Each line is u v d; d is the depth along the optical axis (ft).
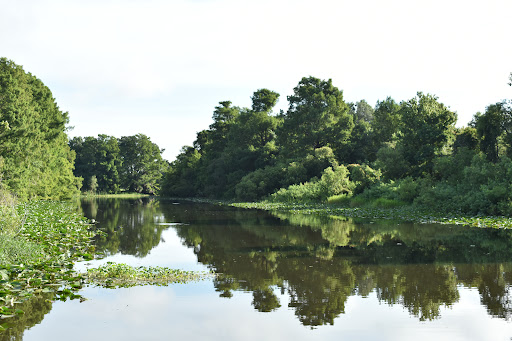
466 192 91.66
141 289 34.50
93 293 33.22
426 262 43.75
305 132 196.85
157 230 76.07
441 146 124.16
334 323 26.35
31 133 137.39
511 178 84.99
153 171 402.11
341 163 178.70
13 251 41.19
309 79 212.64
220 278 38.40
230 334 24.61
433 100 128.57
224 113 277.44
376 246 54.34
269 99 254.68
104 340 23.66
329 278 37.93
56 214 93.71
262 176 187.52
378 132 184.55
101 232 71.36
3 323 26.37
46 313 28.32
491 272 38.93
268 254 50.47
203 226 82.23
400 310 28.68
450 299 30.94
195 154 296.51
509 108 105.19
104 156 374.22
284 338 23.88
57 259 42.50
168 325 26.07
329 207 121.60
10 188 123.24
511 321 26.27
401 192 110.01
